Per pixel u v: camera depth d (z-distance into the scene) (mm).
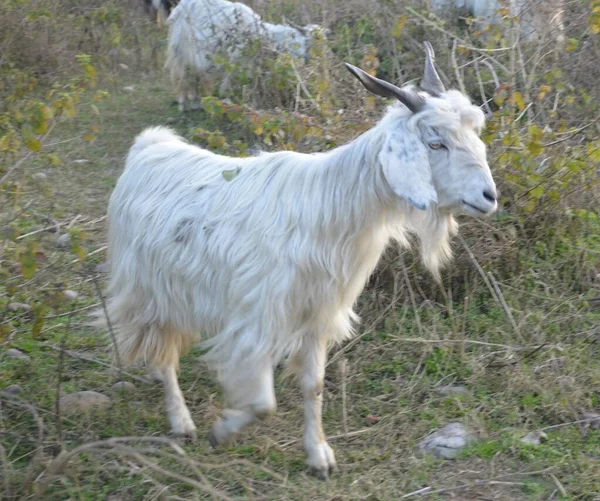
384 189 4867
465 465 5238
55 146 10398
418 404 5949
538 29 9234
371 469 5191
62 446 5062
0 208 7117
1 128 6836
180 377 6266
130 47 13883
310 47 9617
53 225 8203
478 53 9773
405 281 6980
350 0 11352
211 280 5207
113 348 5852
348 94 8508
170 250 5344
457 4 11414
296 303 4984
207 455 5285
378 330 6777
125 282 5637
